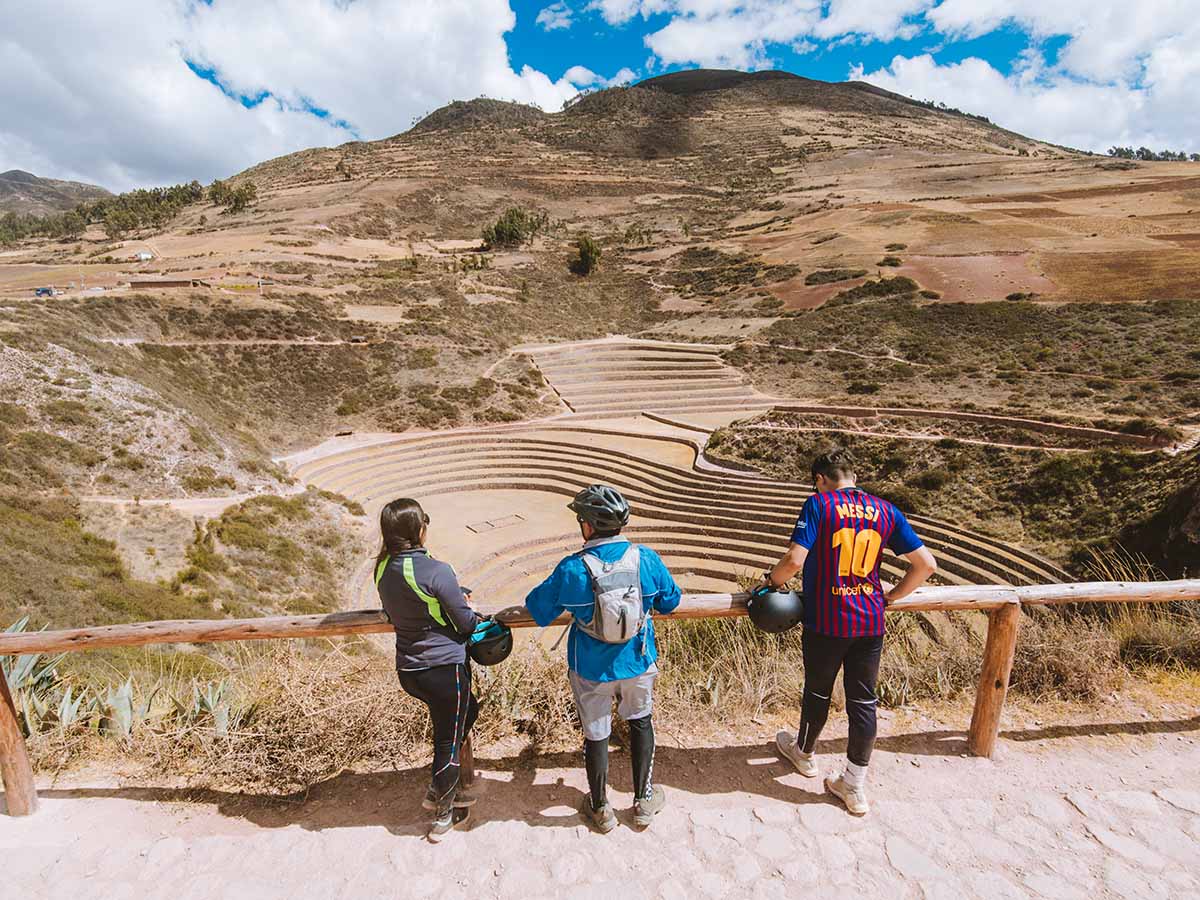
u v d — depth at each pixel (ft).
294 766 14.79
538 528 116.37
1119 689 17.84
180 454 107.86
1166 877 11.78
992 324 193.57
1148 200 358.43
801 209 445.78
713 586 92.68
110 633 13.56
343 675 16.89
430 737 15.99
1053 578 79.77
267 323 184.96
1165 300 187.11
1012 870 12.00
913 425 126.52
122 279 254.47
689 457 140.67
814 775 14.56
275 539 95.35
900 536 13.09
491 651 13.33
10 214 626.64
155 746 15.64
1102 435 106.32
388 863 12.35
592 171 652.89
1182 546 67.62
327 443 152.56
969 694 17.76
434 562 12.32
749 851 12.47
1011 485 103.60
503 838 12.89
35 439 96.07
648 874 11.98
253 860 12.54
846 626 12.75
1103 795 13.91
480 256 361.30
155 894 11.78
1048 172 507.30
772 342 211.00
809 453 126.52
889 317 213.87
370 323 204.64
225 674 21.06
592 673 12.20
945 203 400.88
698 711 17.06
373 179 554.46
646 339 236.43
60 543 74.64
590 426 165.68
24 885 12.02
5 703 13.41
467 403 174.60
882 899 11.39
